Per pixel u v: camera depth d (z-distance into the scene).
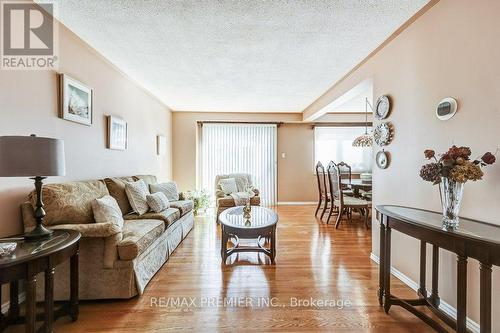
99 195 2.49
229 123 6.21
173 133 6.07
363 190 4.79
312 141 6.44
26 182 2.00
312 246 3.31
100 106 2.98
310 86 4.09
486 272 1.26
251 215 3.10
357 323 1.78
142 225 2.54
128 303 2.00
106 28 2.34
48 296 1.49
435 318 1.86
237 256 2.96
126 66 3.27
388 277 1.91
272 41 2.58
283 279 2.41
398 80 2.40
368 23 2.23
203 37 2.50
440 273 1.94
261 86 4.09
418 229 1.61
